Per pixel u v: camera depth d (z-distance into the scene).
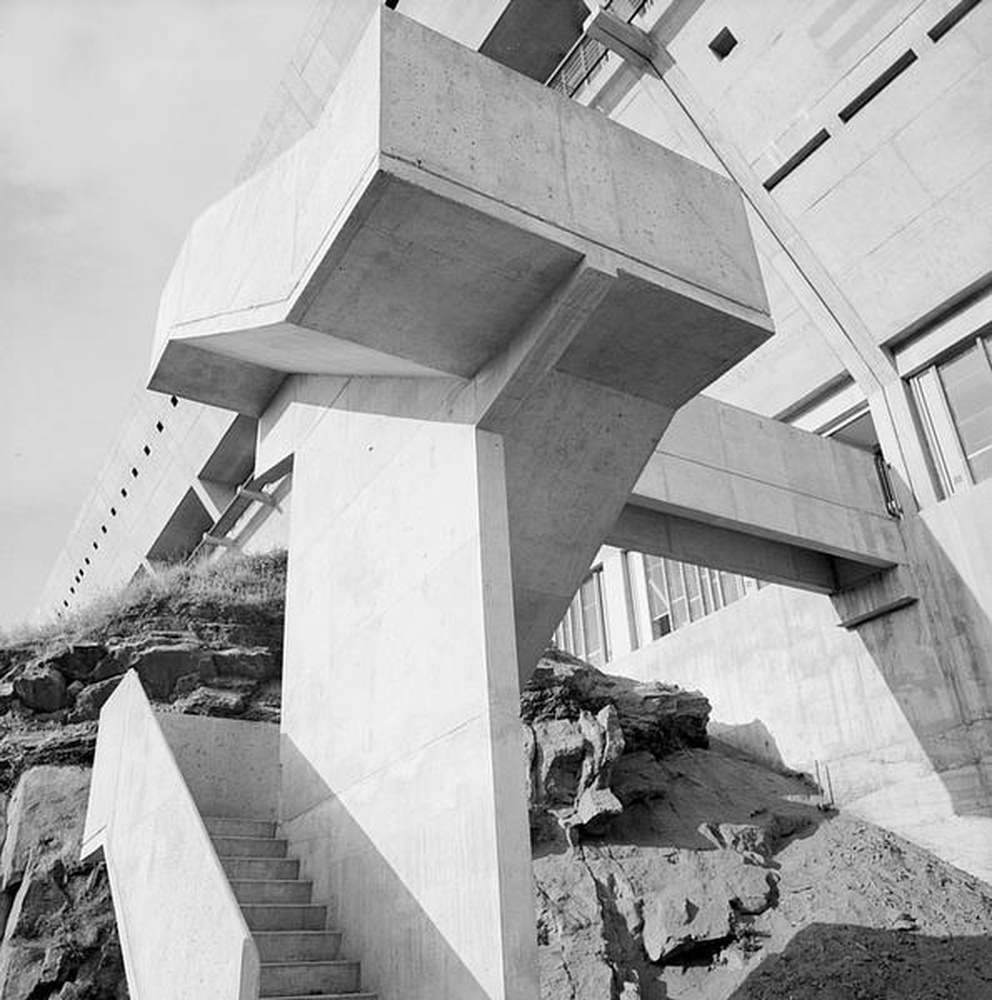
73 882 8.43
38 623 13.90
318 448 8.59
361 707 6.66
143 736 6.46
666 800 12.38
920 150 13.60
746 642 17.11
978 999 9.01
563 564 7.16
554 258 5.53
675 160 6.48
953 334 14.27
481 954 4.64
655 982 9.16
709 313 6.06
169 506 29.78
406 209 5.12
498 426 6.27
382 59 5.22
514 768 5.07
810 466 13.99
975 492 13.58
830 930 10.14
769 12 14.77
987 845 12.39
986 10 12.57
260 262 6.70
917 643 14.00
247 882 6.34
